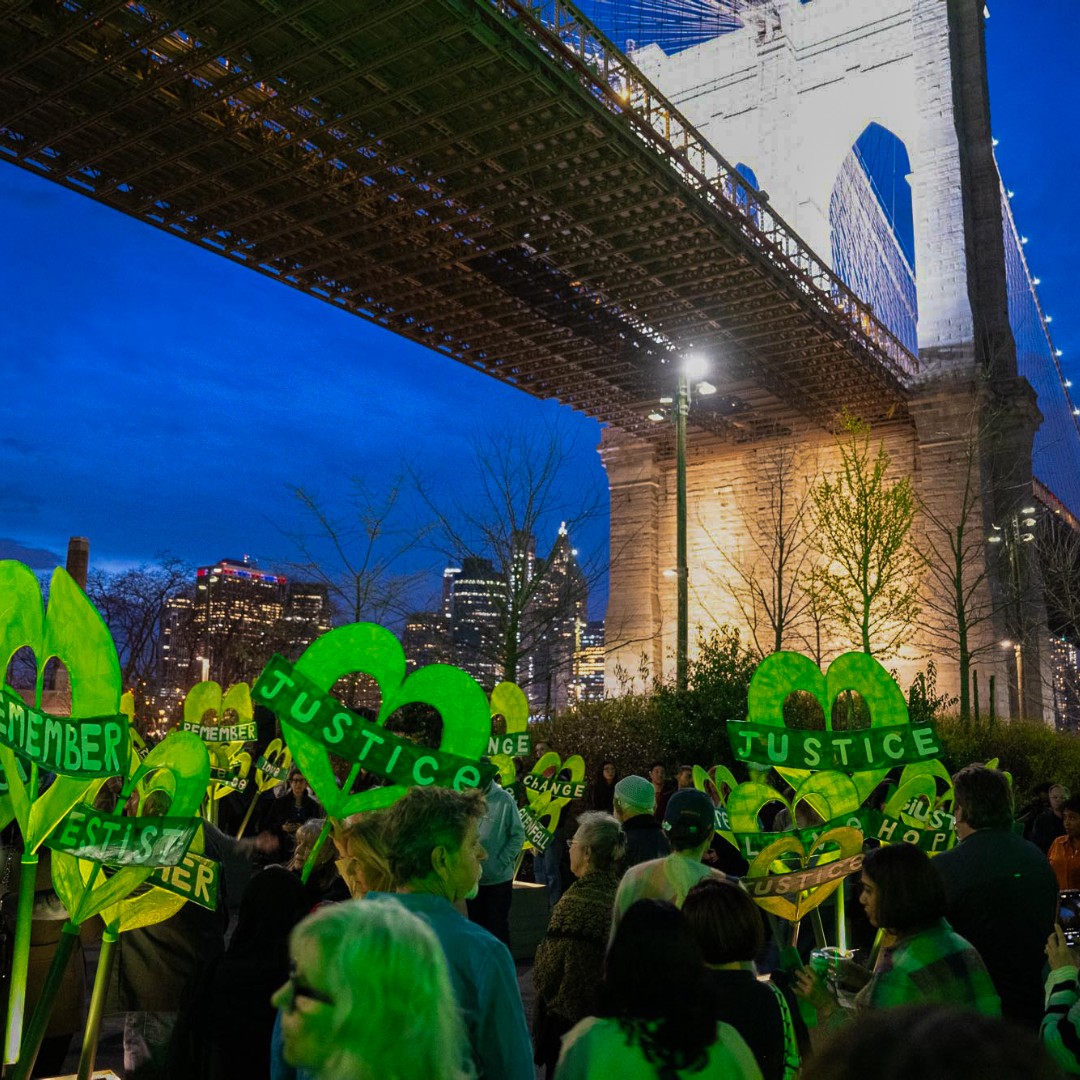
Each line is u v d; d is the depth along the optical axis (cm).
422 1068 151
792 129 5053
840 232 5169
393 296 3316
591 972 406
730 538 4431
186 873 344
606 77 2231
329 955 150
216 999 364
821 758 450
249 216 2662
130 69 1980
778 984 332
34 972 459
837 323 3509
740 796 481
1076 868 642
